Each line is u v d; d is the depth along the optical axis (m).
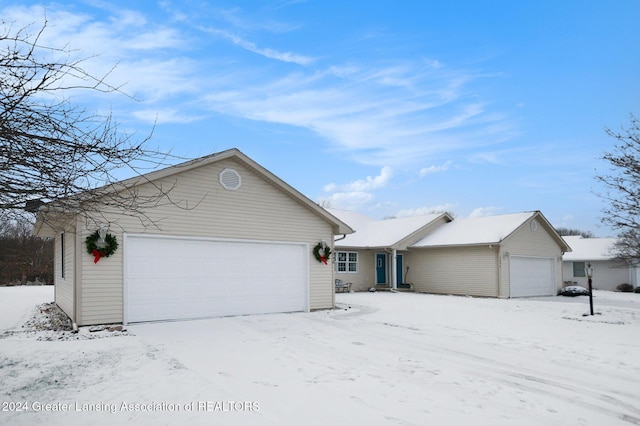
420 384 6.81
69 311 12.78
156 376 6.80
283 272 15.02
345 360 8.28
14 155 4.03
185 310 12.82
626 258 19.33
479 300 21.06
